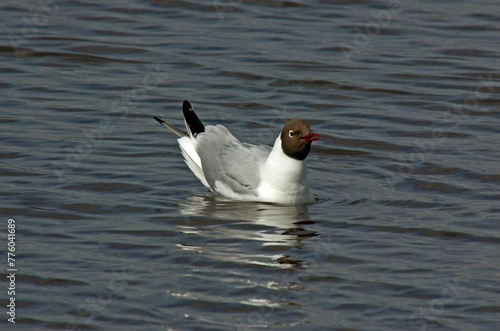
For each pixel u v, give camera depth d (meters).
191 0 26.62
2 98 18.39
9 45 21.92
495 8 26.64
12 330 9.18
